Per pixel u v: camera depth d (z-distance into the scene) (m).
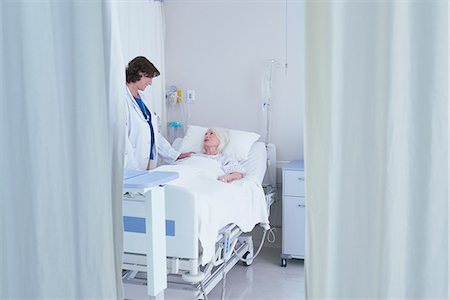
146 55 3.85
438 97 1.19
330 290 1.26
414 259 1.21
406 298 1.22
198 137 3.85
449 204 1.20
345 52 1.23
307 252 1.28
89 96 1.42
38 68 1.45
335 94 1.24
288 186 3.53
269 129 4.01
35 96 1.46
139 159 3.11
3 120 1.52
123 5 3.51
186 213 2.20
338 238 1.26
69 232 1.46
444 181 1.19
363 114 1.23
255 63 4.02
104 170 1.42
